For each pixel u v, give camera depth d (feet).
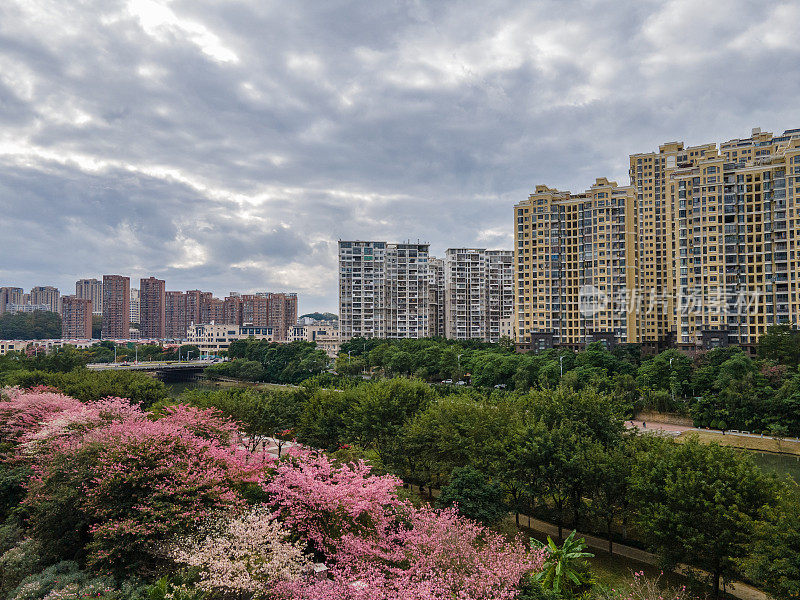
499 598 75.20
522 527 151.23
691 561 113.09
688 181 431.02
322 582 73.36
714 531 108.06
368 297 652.48
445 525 90.02
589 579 96.02
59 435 115.24
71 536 89.20
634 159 526.16
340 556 82.12
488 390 328.90
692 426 290.35
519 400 179.63
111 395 223.71
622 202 462.19
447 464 160.15
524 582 82.89
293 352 568.00
